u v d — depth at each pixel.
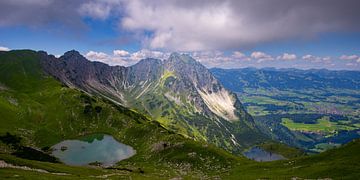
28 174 91.38
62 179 92.94
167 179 128.62
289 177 120.88
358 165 119.81
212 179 139.25
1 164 102.94
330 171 117.06
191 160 197.00
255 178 128.88
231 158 195.38
